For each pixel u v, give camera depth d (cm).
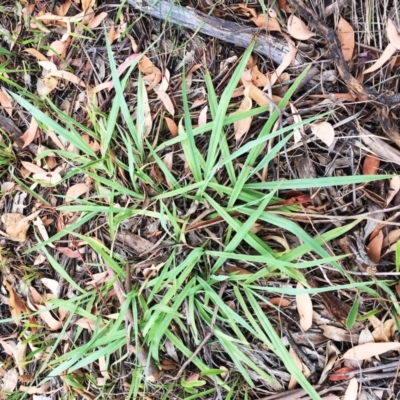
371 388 83
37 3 94
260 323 86
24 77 95
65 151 88
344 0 84
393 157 82
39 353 94
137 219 89
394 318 80
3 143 93
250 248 86
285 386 86
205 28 87
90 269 92
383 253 83
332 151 84
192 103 89
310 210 83
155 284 84
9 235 94
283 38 85
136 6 89
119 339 86
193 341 87
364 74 84
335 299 84
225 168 86
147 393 89
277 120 84
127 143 84
